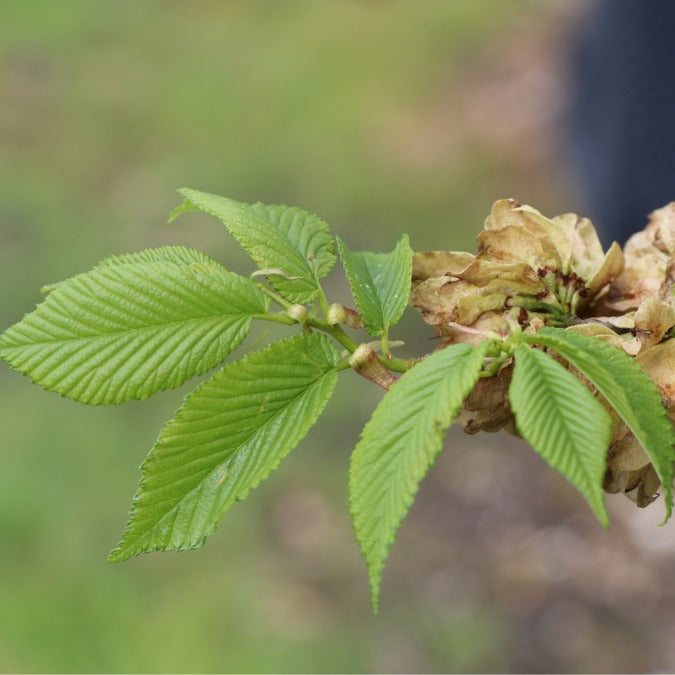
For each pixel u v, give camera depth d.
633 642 1.76
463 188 2.60
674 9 0.93
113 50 3.18
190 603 1.72
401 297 0.59
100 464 1.87
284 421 0.57
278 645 1.69
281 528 1.87
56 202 2.52
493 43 3.21
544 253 0.62
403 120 2.88
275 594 1.78
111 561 0.56
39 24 3.24
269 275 0.59
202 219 2.41
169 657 1.64
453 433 2.12
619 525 1.94
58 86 2.98
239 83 3.04
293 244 0.60
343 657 1.70
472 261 0.61
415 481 0.54
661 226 0.63
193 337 0.57
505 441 2.10
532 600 1.84
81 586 1.70
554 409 0.54
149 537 0.56
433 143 2.78
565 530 1.95
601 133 1.08
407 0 3.30
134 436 1.91
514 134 2.76
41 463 1.85
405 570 1.90
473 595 1.85
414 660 1.73
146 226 2.44
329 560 1.83
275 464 0.57
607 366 0.56
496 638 1.78
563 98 2.51
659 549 1.87
